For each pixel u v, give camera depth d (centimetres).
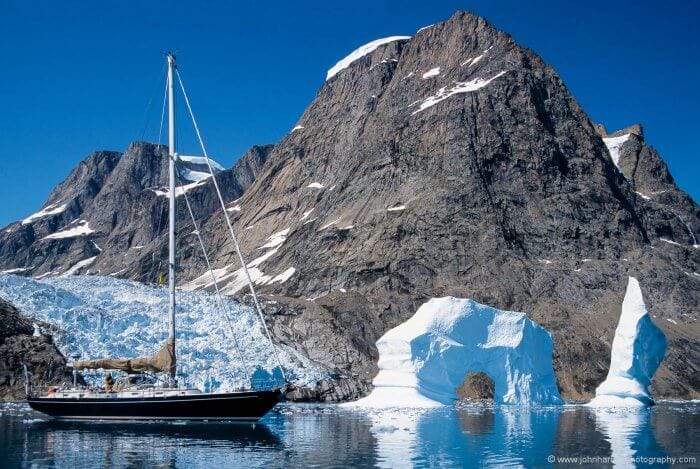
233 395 4762
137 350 7019
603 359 10594
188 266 19800
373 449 3828
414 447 3925
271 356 7869
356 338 10594
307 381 8338
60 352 6738
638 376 7606
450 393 7256
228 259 18812
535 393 7394
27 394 5016
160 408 4781
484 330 7225
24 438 4109
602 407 7306
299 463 3356
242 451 3700
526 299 11969
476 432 4675
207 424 4781
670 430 4866
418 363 7000
